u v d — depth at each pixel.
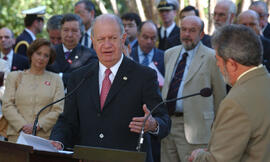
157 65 11.41
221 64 5.84
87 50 10.72
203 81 9.88
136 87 6.91
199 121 9.82
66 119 7.14
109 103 6.86
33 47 9.61
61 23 10.74
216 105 10.00
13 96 9.55
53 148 6.16
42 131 9.30
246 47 5.62
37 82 9.59
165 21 13.11
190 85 9.91
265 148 5.47
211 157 5.64
